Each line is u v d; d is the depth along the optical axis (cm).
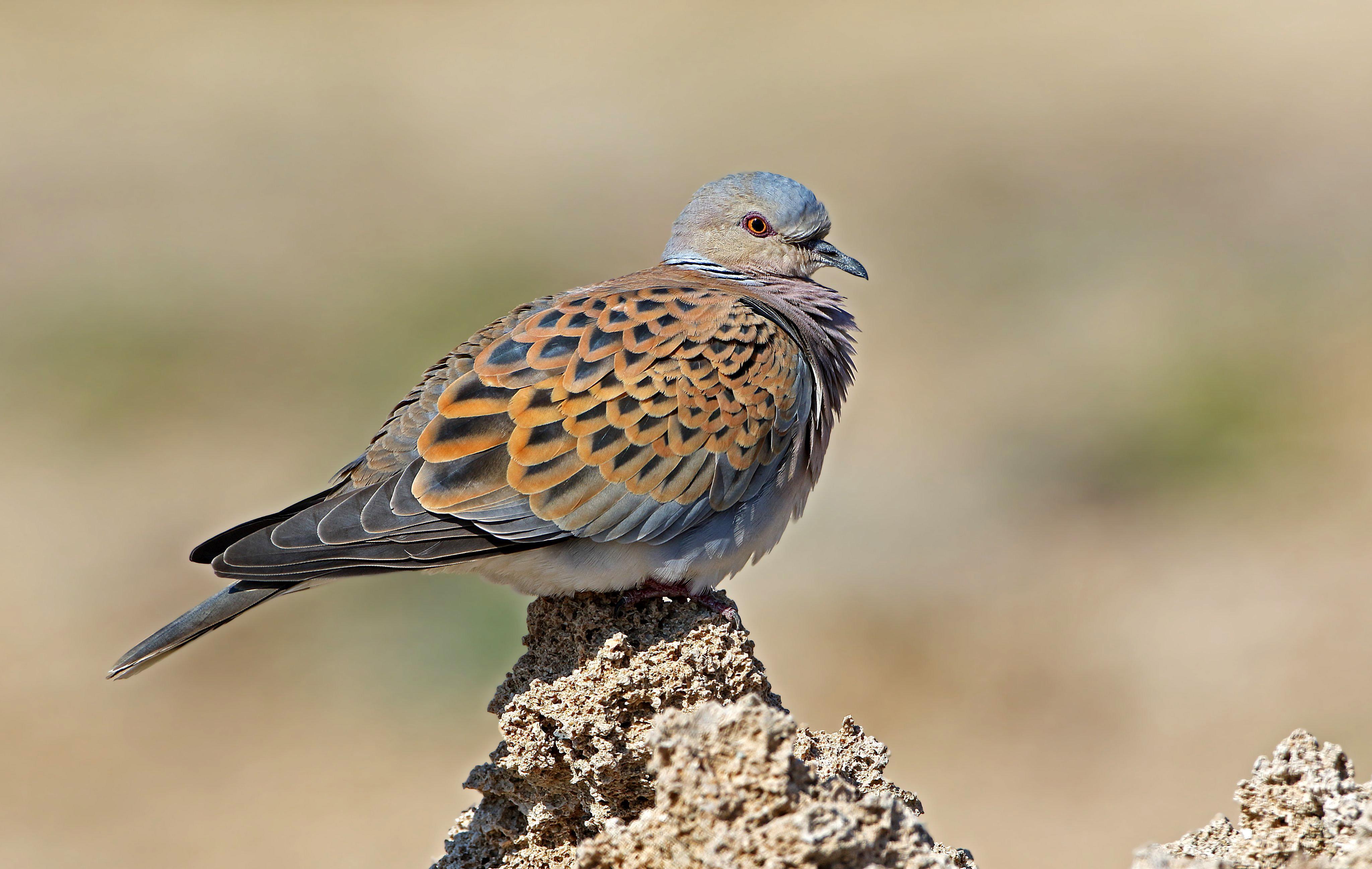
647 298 584
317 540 527
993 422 1673
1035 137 2386
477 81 2794
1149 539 1455
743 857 375
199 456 1692
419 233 2205
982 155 2350
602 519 551
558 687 478
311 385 1839
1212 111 2425
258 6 3312
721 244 713
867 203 2214
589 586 559
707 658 485
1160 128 2388
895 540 1484
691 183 2292
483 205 2275
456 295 1994
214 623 521
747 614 1384
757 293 666
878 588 1408
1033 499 1523
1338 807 418
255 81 2812
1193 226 2105
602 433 552
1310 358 1753
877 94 2605
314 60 2933
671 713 400
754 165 2333
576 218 2211
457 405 551
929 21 3033
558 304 589
